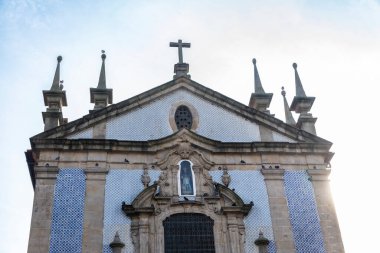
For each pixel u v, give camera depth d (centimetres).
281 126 2295
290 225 2039
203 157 2153
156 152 2150
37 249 1875
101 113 2220
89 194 2019
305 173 2184
